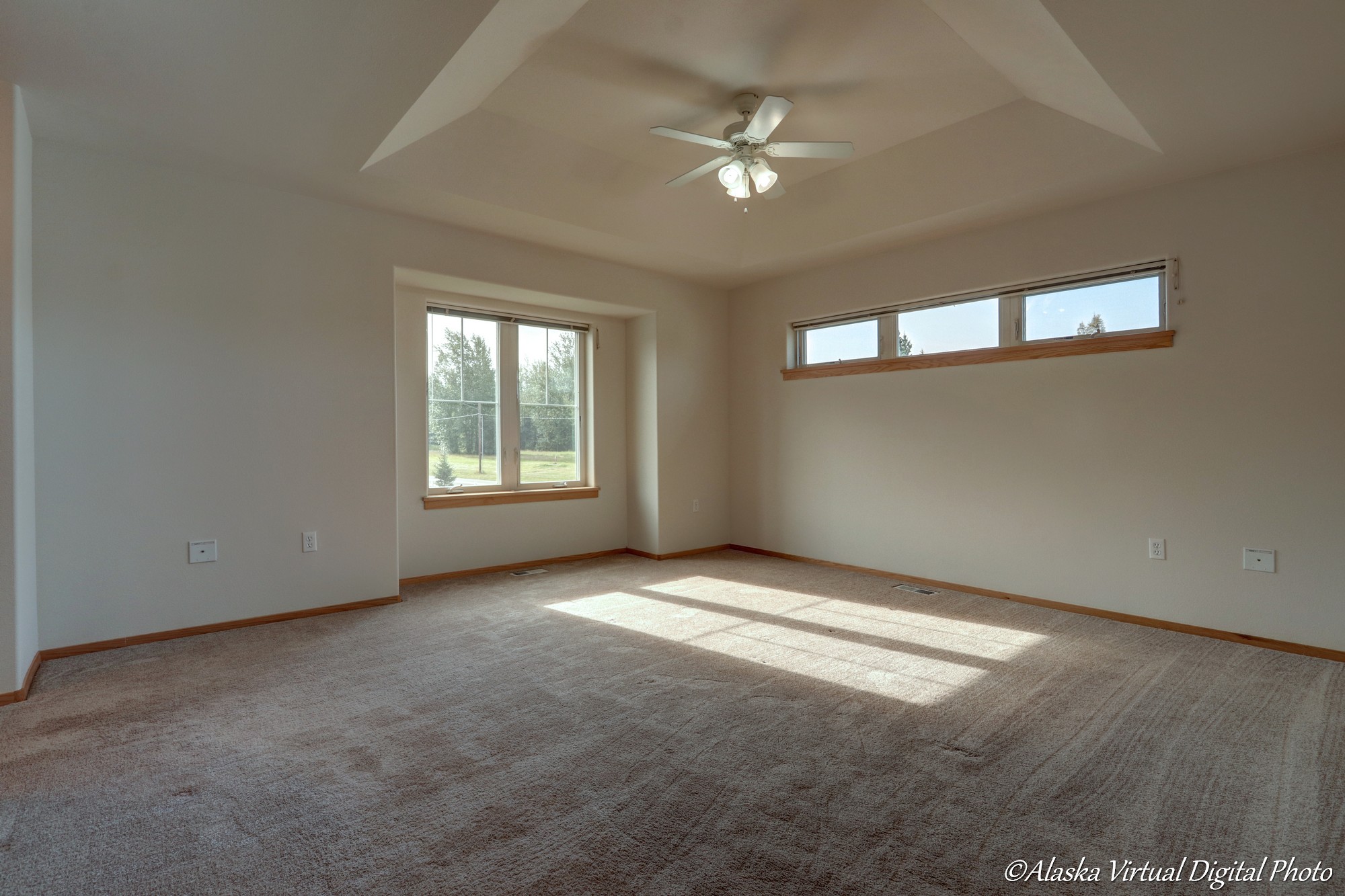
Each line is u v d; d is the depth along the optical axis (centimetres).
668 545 559
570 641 330
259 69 252
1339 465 299
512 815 178
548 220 410
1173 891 148
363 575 391
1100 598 374
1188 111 267
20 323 258
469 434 495
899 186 402
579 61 301
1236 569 328
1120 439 367
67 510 301
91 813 178
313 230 370
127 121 280
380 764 206
